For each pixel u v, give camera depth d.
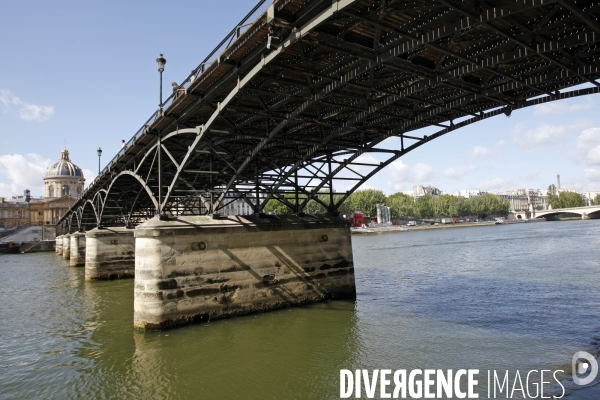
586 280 25.50
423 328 16.22
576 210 171.25
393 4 9.34
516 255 42.62
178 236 16.92
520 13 9.42
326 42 10.37
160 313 16.23
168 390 11.48
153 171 26.39
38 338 17.11
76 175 137.62
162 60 19.34
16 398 11.44
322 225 20.98
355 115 16.86
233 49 12.05
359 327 16.48
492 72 11.80
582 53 10.90
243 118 17.53
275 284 19.25
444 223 164.25
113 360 13.83
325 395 10.84
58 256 69.44
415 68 11.88
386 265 38.38
